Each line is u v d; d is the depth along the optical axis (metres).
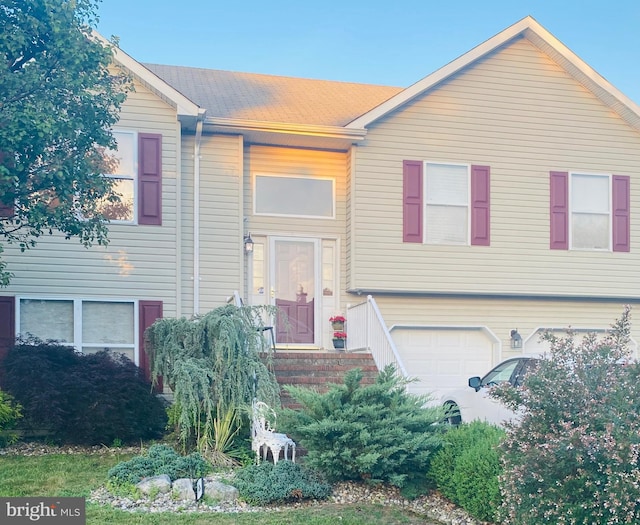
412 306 15.35
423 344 15.47
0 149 10.21
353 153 15.01
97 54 10.84
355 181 14.97
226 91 16.75
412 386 15.13
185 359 10.39
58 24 10.34
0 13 10.41
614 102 16.08
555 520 6.40
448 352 15.55
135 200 13.73
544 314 15.97
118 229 13.61
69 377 11.30
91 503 8.07
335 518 7.82
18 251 13.20
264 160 15.16
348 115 15.85
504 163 15.64
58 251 13.38
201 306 14.14
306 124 14.64
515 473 6.51
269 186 15.16
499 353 15.61
